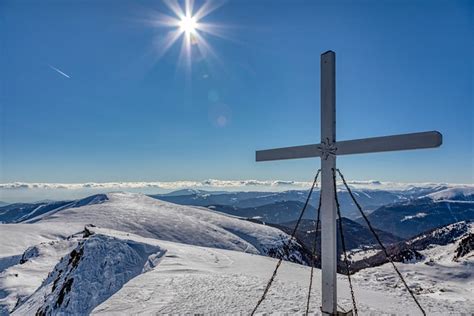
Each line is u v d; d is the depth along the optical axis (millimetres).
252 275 17312
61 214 110250
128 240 31359
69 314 22719
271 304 10867
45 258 45469
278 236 93875
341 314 5672
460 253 62312
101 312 9906
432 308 12961
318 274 20031
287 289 13227
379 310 11516
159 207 128500
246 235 93625
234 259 26969
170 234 85062
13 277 37594
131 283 13648
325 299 5734
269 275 17859
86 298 24141
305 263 75188
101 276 26281
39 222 100812
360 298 13703
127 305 10500
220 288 12945
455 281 36469
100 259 28188
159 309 10125
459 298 22906
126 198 153000
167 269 18156
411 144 4914
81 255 29312
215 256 27984
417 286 29578
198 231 88750
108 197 157125
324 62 5867
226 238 85938
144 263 28219
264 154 6762
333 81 5762
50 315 23578
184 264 20625
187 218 104625
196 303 10781
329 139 5738
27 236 83125
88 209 116125
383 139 5176
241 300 11242
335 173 5699
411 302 13867
